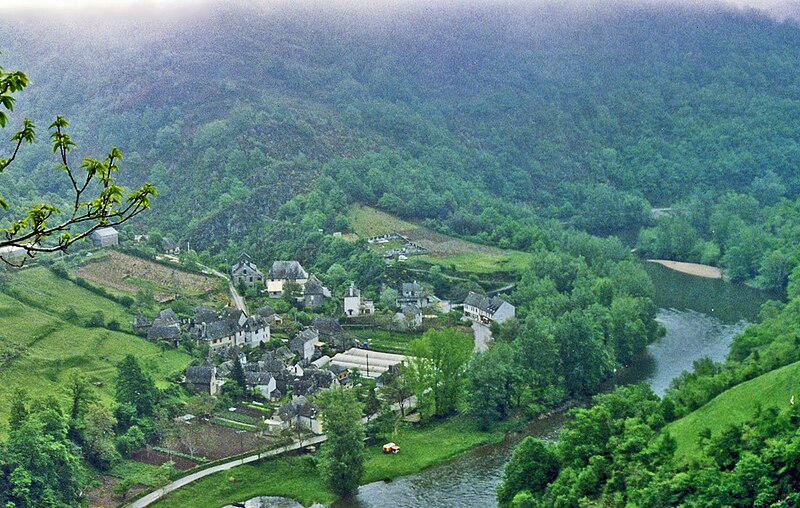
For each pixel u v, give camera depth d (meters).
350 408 167.75
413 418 199.12
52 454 149.50
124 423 177.88
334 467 159.00
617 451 135.50
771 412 127.44
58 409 163.38
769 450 117.31
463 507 154.75
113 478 162.25
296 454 175.38
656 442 134.88
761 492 111.69
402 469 172.62
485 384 194.00
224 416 192.88
